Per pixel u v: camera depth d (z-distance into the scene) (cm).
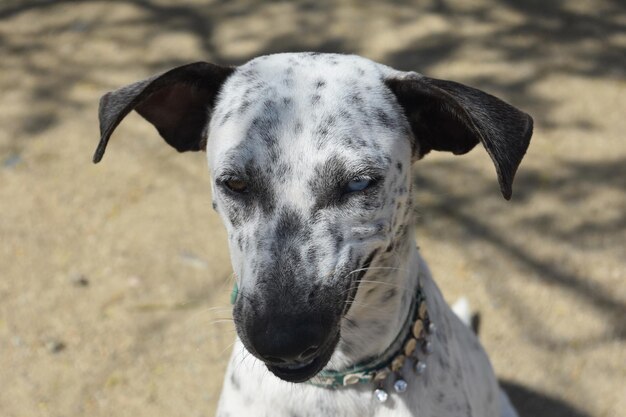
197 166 128
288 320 68
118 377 102
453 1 166
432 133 76
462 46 152
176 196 123
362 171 70
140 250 114
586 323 106
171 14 167
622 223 115
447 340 79
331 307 70
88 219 119
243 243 71
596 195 120
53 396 100
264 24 161
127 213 120
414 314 76
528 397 101
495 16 161
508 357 104
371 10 164
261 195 70
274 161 70
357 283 72
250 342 68
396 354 75
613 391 100
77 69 151
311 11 165
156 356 104
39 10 170
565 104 137
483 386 85
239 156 70
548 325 106
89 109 141
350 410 76
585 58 148
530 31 156
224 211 73
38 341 105
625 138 129
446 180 124
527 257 112
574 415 99
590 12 162
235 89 74
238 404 78
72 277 111
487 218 117
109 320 107
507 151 69
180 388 102
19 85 147
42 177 127
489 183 123
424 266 81
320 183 70
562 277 110
